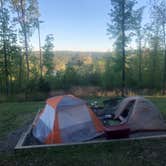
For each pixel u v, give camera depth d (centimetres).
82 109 608
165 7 2272
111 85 2353
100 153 479
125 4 1894
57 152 490
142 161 436
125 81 2186
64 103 609
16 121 887
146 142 539
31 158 465
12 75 2200
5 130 746
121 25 1930
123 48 1995
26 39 2164
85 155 470
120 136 590
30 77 2369
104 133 584
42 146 522
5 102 1709
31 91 1994
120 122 673
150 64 2597
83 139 568
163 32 2397
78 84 2405
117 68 2044
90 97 1898
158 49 2509
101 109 850
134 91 2352
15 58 2145
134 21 1944
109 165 421
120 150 493
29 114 1035
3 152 517
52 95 2003
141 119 656
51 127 575
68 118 588
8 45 1988
